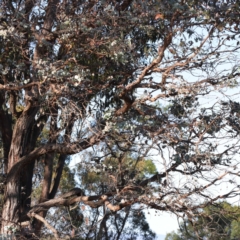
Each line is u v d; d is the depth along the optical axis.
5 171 13.28
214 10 8.88
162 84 9.94
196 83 9.80
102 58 10.65
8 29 10.26
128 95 10.18
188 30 9.67
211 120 10.14
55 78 9.96
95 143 10.71
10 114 13.63
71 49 10.48
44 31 11.37
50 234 12.27
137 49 10.84
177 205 10.33
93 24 10.37
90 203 11.57
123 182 11.24
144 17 9.70
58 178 14.91
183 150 10.09
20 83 10.95
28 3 11.61
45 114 11.48
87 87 10.68
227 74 9.85
